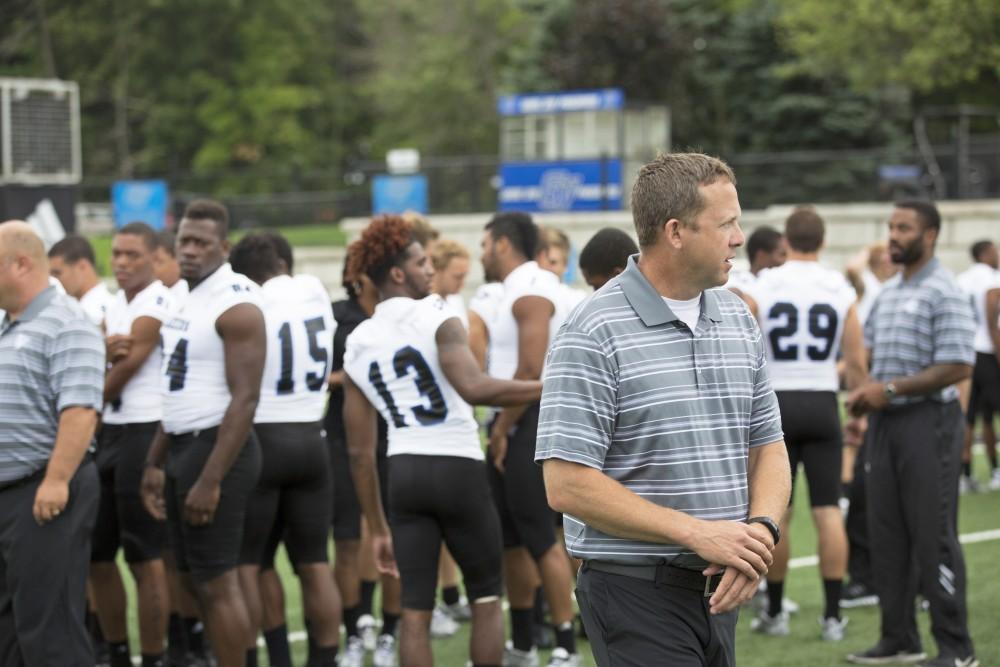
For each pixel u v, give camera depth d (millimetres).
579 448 7855
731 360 8195
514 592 14695
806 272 15938
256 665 13438
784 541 15969
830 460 15977
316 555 14164
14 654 11961
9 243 11680
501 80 104125
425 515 12266
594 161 50875
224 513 12711
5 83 39156
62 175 40906
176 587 15250
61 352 11672
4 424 11562
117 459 14602
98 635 16156
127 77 122000
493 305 15812
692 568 8031
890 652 14633
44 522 11539
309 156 119875
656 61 84125
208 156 116750
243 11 121000
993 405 25453
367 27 117062
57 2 114562
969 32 61250
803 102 80500
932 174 49906
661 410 7934
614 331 7977
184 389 12852
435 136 107500
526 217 15117
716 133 87938
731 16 88688
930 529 14023
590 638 8320
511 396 11844
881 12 62844
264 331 12758
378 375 12367
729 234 7910
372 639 16266
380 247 12312
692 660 7988
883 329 14477
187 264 12758
